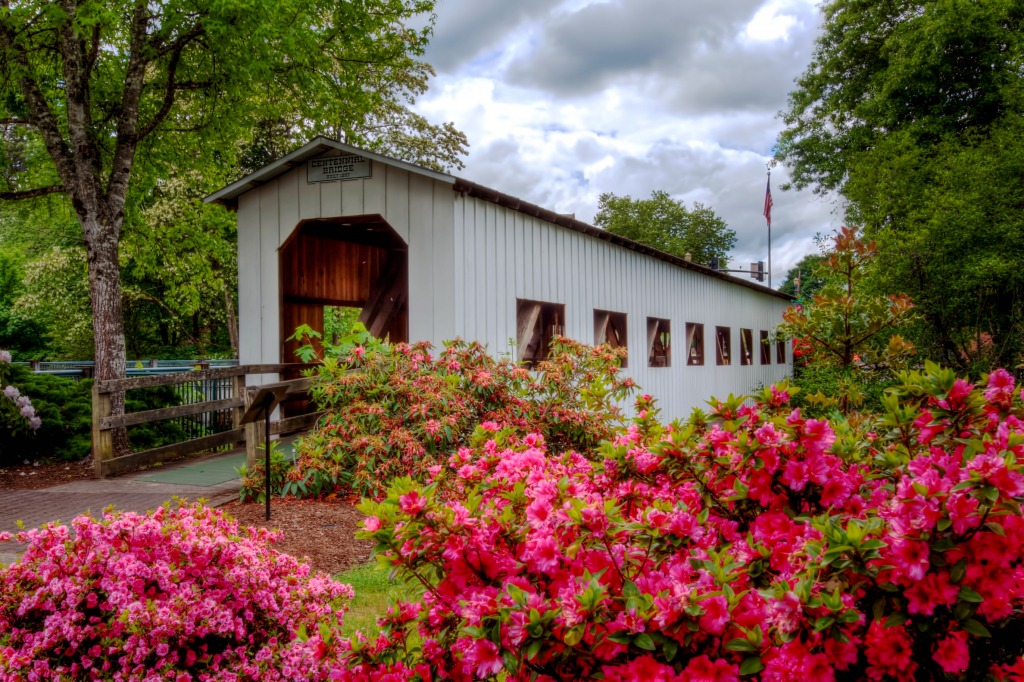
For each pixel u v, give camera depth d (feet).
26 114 38.52
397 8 48.08
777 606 5.46
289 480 23.89
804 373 49.26
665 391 57.52
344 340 27.78
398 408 25.32
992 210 48.98
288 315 39.04
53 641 8.04
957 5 70.13
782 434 7.14
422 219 33.14
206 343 109.40
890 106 78.74
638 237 194.08
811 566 5.75
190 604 8.50
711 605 5.49
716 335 71.41
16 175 43.73
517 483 7.39
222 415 40.86
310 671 8.75
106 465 28.12
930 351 48.93
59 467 31.89
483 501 7.93
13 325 102.06
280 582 9.78
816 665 5.44
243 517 21.59
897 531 5.67
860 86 86.74
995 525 5.59
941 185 53.72
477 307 34.12
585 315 44.98
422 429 24.70
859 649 5.98
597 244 46.96
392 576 6.68
